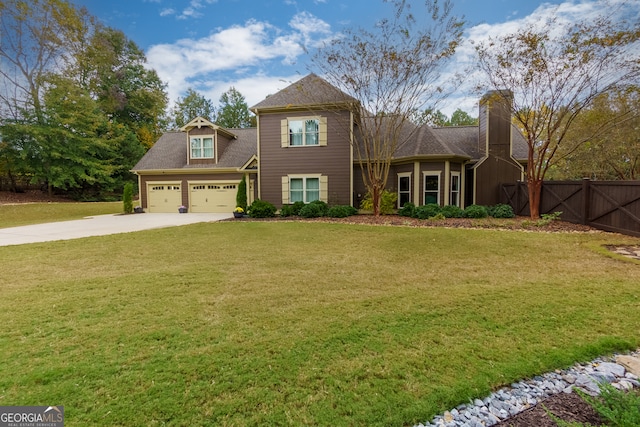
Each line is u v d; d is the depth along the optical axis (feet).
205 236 29.12
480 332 9.90
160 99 106.32
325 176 45.57
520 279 15.31
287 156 46.50
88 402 6.89
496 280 15.24
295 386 7.42
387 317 11.09
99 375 7.83
